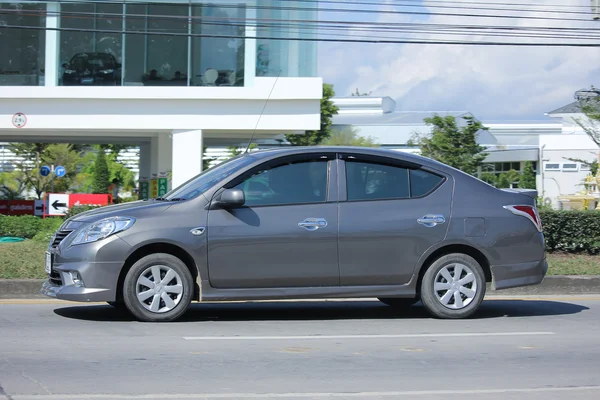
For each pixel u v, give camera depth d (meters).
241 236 8.19
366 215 8.48
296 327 8.26
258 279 8.24
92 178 43.81
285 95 21.33
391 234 8.50
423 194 8.74
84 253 7.96
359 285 8.50
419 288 8.75
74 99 21.25
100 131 22.41
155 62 21.34
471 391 5.61
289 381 5.81
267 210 8.30
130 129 21.59
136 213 8.12
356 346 7.23
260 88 21.30
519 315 9.44
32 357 6.53
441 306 8.73
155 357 6.58
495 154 47.44
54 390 5.43
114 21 21.22
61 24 21.16
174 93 21.25
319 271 8.36
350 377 5.98
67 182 43.00
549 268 12.55
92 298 7.93
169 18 21.20
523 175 43.41
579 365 6.57
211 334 7.71
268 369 6.20
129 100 21.36
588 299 11.30
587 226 14.22
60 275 8.13
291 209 8.35
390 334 7.89
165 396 5.31
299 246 8.29
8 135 24.91
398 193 8.69
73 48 21.31
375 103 55.94
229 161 8.98
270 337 7.61
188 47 21.30
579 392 5.64
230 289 8.23
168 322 8.25
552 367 6.48
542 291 11.86
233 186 8.34
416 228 8.57
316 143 44.03
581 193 26.03
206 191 8.30
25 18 21.11
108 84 21.33
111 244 7.96
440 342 7.50
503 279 8.87
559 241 14.34
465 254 8.78
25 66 21.25
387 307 9.98
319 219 8.36
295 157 8.53
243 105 21.53
